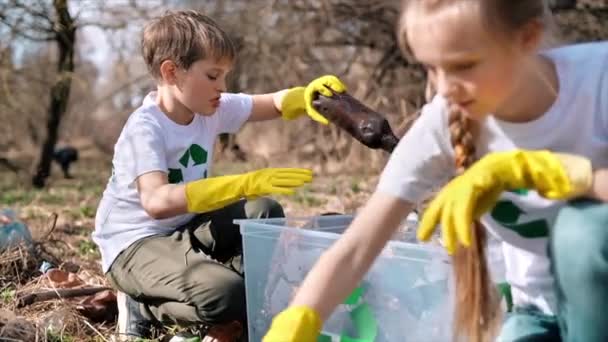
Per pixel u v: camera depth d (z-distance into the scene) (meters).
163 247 2.92
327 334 2.35
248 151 9.78
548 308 2.15
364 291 2.28
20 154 12.48
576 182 1.72
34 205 7.42
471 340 2.01
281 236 2.44
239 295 2.75
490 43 1.72
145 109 3.04
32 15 8.57
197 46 2.96
